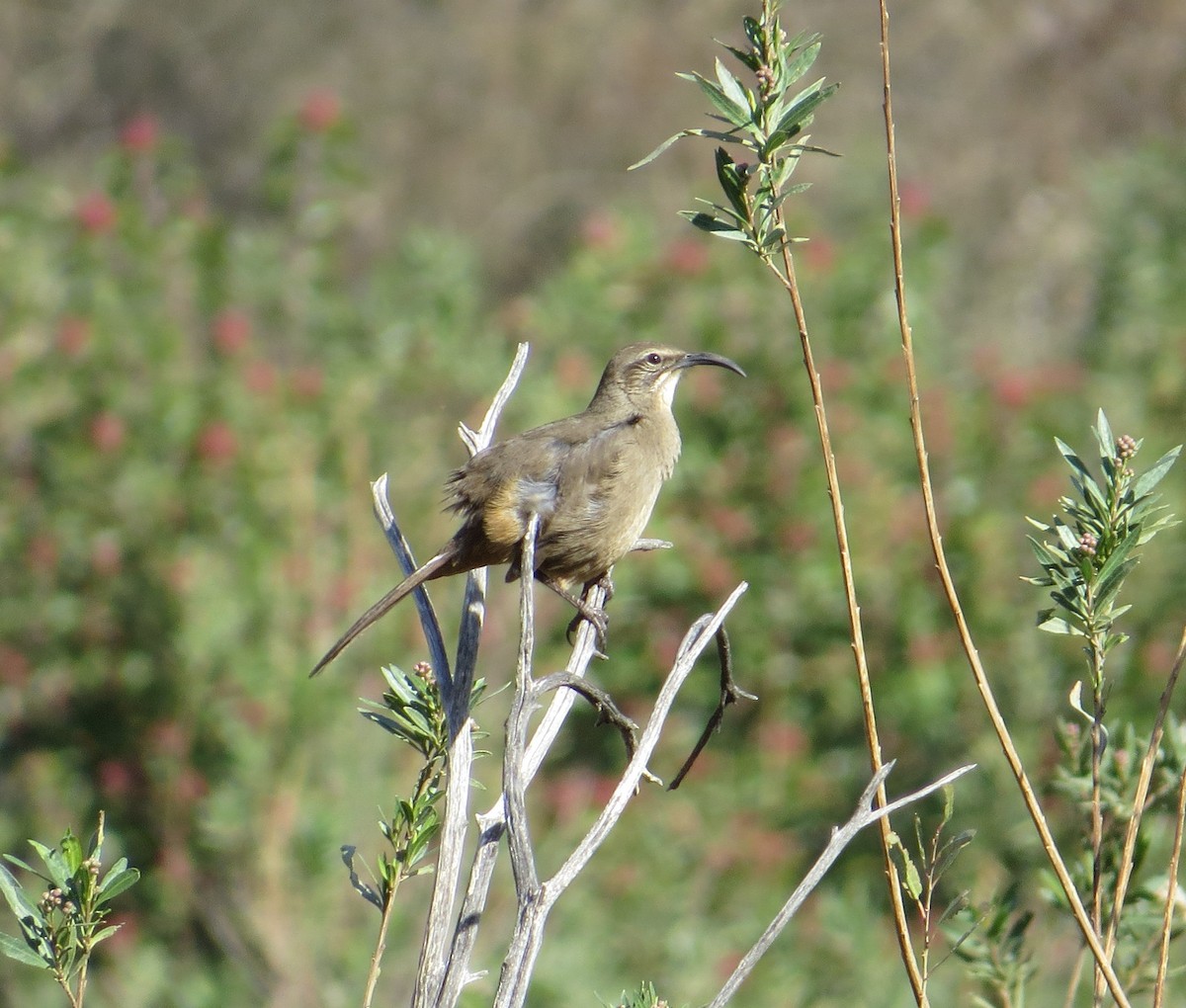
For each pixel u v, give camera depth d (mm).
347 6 32500
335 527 13914
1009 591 13320
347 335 15656
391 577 13719
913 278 14859
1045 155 30656
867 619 13438
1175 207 17672
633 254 15703
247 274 15648
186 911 12820
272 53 32094
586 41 32281
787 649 13594
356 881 5844
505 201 31344
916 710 12898
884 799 5340
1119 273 17359
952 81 31297
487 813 5668
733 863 12992
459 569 8195
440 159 31609
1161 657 12555
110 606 13711
